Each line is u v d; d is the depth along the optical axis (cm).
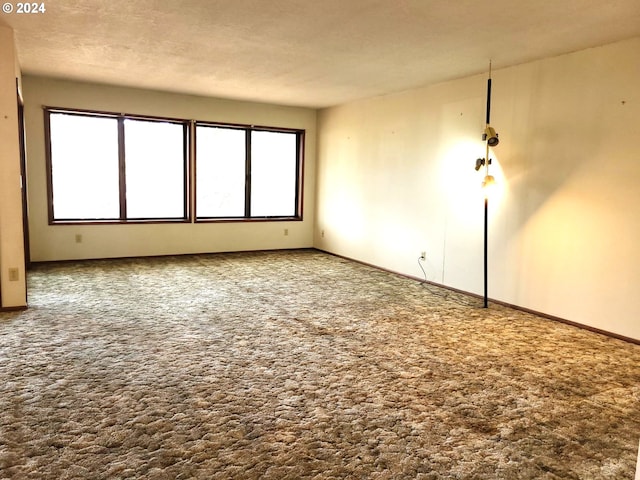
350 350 338
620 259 379
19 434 218
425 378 294
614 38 369
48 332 357
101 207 656
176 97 675
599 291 394
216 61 479
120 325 378
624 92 372
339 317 418
